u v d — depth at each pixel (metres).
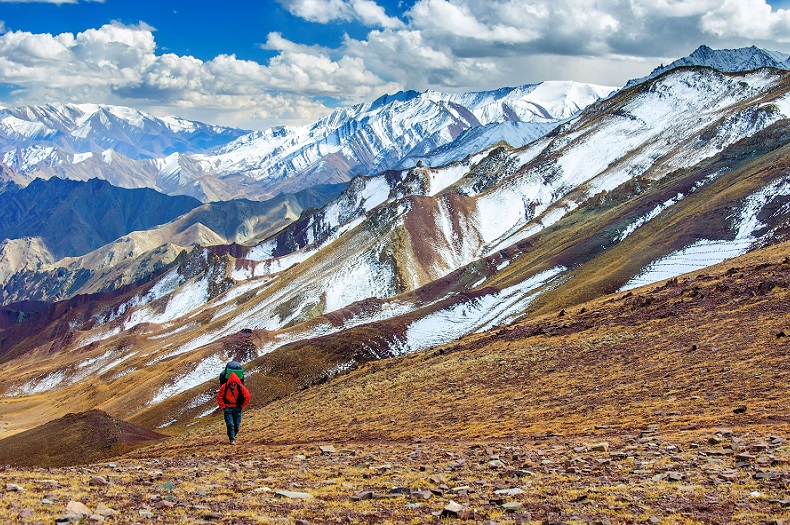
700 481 18.89
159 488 20.16
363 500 18.45
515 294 140.88
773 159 143.88
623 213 165.50
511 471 22.27
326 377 95.88
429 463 26.58
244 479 22.64
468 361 69.94
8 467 24.72
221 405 23.75
